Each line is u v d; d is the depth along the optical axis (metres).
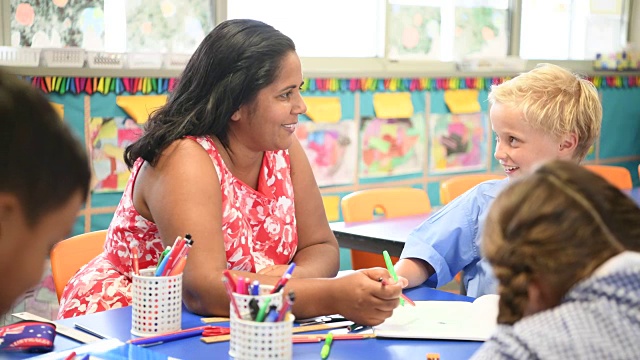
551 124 1.73
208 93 1.68
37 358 1.22
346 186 3.91
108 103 3.06
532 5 4.66
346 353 1.30
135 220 1.74
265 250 1.81
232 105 1.67
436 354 1.28
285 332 1.21
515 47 4.59
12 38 2.88
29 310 2.80
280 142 1.71
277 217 1.81
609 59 4.98
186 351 1.31
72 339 1.36
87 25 3.07
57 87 2.92
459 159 4.38
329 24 3.88
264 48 1.65
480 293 1.85
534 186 0.88
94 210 3.07
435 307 1.55
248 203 1.77
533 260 0.85
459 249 1.86
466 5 4.36
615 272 0.83
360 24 3.98
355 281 1.42
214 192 1.62
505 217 0.89
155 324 1.38
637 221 0.88
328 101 3.77
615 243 0.85
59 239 0.68
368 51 4.03
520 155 1.77
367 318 1.41
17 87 0.63
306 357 1.28
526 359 0.83
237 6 3.55
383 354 1.30
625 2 5.10
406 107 4.08
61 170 0.64
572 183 0.87
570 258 0.84
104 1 3.11
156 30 3.27
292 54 1.68
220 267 1.55
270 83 1.66
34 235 0.65
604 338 0.81
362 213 2.77
